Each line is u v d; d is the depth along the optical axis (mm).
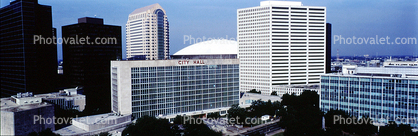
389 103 197500
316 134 175000
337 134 174500
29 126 169000
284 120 198625
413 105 187375
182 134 188375
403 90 191000
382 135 177000
